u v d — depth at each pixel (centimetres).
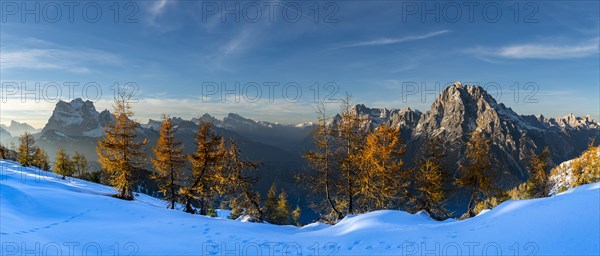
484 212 1298
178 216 2114
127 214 2019
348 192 2677
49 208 1970
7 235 1238
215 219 2119
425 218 1625
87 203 2205
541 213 988
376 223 1457
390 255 1021
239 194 2903
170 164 3162
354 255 1084
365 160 2595
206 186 3206
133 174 3259
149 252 1241
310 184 2739
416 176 3003
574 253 740
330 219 2777
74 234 1450
